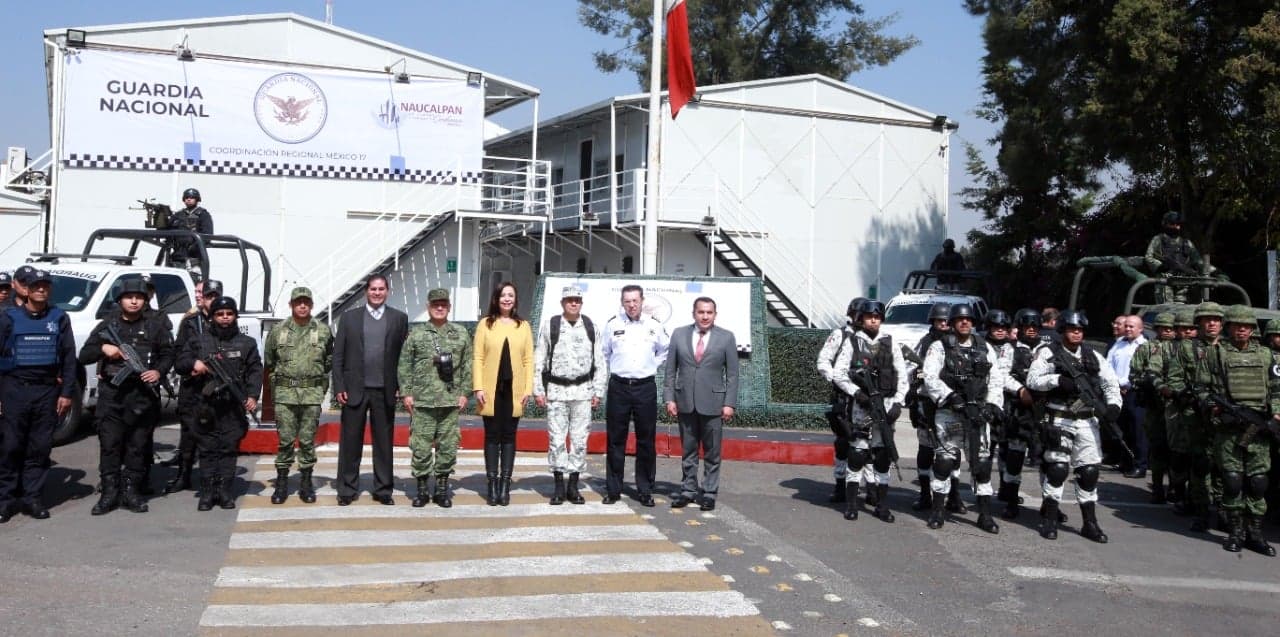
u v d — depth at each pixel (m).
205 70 23.61
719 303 16.66
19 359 8.72
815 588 7.37
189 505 9.47
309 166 24.36
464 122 25.45
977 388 9.37
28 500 8.85
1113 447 13.52
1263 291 25.08
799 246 28.70
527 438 13.57
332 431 13.97
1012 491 10.18
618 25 44.84
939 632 6.52
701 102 27.62
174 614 6.36
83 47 22.83
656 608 6.70
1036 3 22.17
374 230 24.81
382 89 24.84
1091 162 24.31
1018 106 25.94
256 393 9.42
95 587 6.87
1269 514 10.26
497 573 7.41
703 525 9.21
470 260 25.67
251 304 24.00
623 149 29.81
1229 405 9.05
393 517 9.13
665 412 15.84
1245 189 22.09
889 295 29.64
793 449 13.10
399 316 9.69
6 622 6.12
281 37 24.22
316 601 6.68
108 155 23.03
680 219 27.41
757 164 28.31
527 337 9.81
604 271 31.22
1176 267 15.63
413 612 6.50
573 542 8.38
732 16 42.22
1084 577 8.01
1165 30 19.36
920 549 8.68
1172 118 21.08
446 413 9.57
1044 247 31.05
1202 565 8.55
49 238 24.00
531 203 26.16
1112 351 13.43
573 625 6.33
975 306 20.89
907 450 14.62
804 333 19.03
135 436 9.22
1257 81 18.97
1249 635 6.74
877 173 29.59
